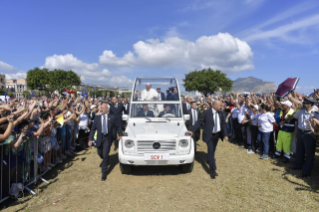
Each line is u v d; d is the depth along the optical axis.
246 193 4.44
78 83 69.56
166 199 4.20
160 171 5.91
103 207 3.89
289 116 6.39
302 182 4.95
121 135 5.51
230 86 74.25
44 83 63.88
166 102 6.71
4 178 4.03
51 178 5.39
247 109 8.31
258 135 7.50
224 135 5.56
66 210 3.79
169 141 5.23
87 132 8.59
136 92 6.85
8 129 3.67
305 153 5.77
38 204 4.02
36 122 5.53
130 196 4.35
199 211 3.74
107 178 5.38
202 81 72.69
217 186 4.81
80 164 6.55
